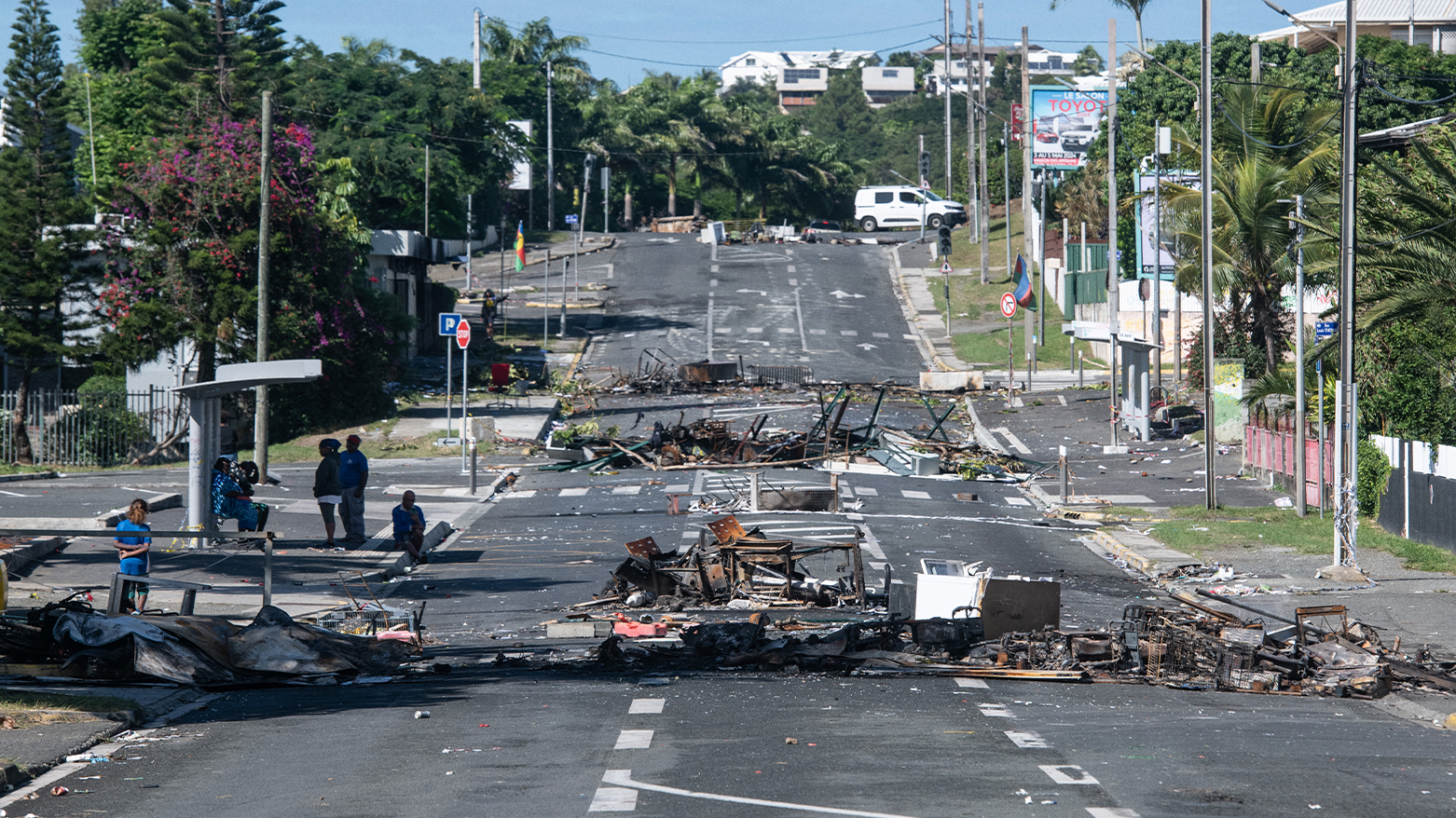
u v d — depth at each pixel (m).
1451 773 20.06
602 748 21.59
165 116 123.06
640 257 194.88
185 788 19.44
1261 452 75.50
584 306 159.12
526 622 40.38
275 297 94.31
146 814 17.88
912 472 79.75
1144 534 59.62
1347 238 49.28
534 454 85.94
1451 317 57.56
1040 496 72.94
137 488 69.00
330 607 41.62
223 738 23.44
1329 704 28.38
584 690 28.17
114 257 94.44
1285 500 67.44
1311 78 150.12
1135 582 48.59
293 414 97.06
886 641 33.97
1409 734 24.28
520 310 157.88
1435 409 60.78
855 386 115.25
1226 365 88.19
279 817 17.48
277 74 136.50
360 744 22.45
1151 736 22.83
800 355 132.38
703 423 88.00
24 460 89.19
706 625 33.97
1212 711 26.44
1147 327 117.31
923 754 20.97
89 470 81.94
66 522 53.75
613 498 69.81
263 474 72.62
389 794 18.66
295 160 97.00
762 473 78.81
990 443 92.31
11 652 30.16
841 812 17.08
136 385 98.38
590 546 55.84
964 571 38.66
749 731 23.03
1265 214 84.50
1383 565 50.38
